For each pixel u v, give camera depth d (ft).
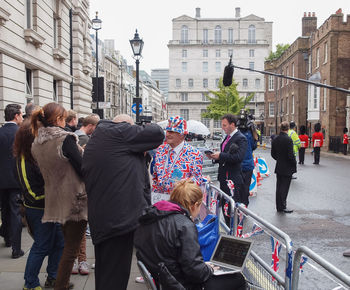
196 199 8.50
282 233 8.41
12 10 34.86
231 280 8.45
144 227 8.13
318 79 29.66
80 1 62.23
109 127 9.82
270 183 39.86
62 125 11.68
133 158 9.75
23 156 11.71
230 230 11.94
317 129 58.59
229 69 36.83
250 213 10.27
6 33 33.45
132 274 13.96
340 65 91.71
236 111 187.01
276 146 24.90
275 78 155.74
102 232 9.37
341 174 45.60
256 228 10.15
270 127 166.40
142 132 9.68
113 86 226.38
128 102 282.56
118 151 9.55
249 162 20.51
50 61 46.60
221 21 260.42
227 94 188.24
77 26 60.75
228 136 18.25
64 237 11.84
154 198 12.51
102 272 9.62
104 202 9.41
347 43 91.56
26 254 15.92
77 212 11.21
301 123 119.34
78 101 61.82
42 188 11.76
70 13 55.26
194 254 7.66
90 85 70.85
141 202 9.71
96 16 74.43
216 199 13.62
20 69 37.01
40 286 12.17
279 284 8.44
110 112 218.59
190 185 8.59
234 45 256.11
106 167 9.45
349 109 90.74
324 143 96.22
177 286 7.20
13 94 35.27
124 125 9.86
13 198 15.47
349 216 23.86
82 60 64.39
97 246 9.80
